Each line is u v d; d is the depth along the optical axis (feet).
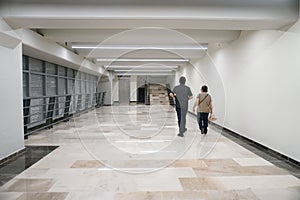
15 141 12.67
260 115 14.44
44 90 23.29
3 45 11.63
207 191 8.24
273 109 12.94
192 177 9.53
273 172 10.02
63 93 28.91
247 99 16.29
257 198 7.73
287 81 11.64
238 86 17.83
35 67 21.57
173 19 10.96
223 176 9.61
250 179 9.28
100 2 10.68
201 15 10.85
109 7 10.71
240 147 14.43
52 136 18.06
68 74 30.83
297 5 10.88
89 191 8.26
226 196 7.86
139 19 10.96
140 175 9.75
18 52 13.05
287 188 8.46
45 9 10.64
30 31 15.48
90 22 11.44
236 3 10.85
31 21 11.26
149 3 10.75
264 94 13.92
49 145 15.01
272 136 13.09
